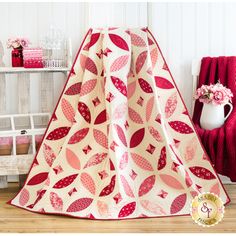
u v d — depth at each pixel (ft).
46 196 9.80
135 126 10.52
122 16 11.84
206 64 11.51
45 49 11.60
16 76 11.80
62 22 11.82
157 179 10.05
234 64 11.29
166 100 10.87
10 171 10.92
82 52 10.96
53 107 11.79
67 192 9.82
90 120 10.57
